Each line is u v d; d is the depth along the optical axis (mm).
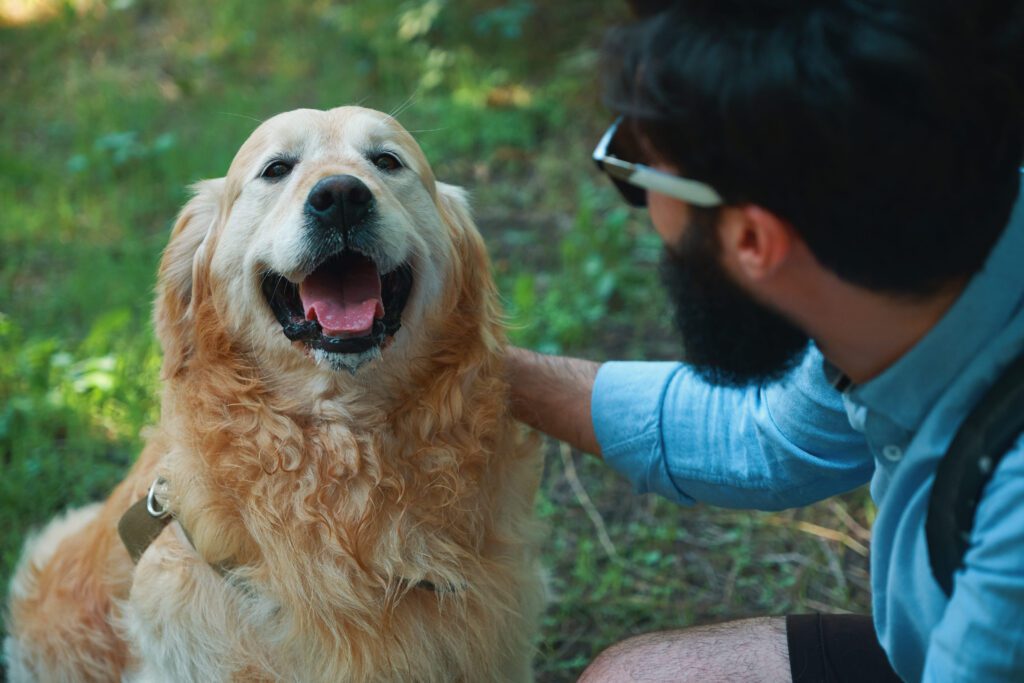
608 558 3480
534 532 2549
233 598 2279
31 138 6375
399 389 2338
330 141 2412
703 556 3480
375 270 2355
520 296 4516
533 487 2510
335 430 2281
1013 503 1269
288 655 2270
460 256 2521
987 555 1286
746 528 3580
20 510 3492
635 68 1392
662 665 2000
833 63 1213
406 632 2275
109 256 5074
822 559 3451
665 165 1420
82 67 7336
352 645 2244
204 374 2369
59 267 5059
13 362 4160
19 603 2988
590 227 5129
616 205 5535
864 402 1492
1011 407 1305
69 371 4109
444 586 2281
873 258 1311
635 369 2346
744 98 1249
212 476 2270
